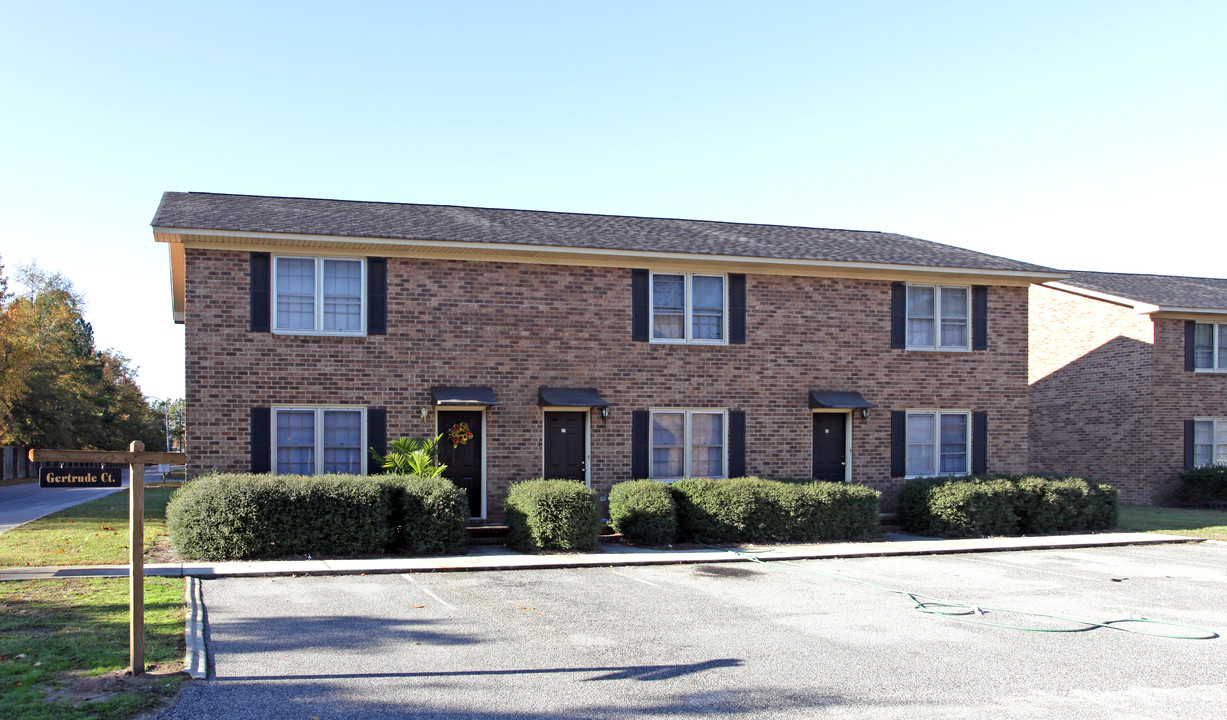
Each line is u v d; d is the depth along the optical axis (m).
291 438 15.70
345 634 8.50
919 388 19.23
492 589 11.09
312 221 16.30
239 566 12.02
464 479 16.55
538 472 16.83
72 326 59.31
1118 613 10.07
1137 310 24.14
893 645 8.48
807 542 15.84
